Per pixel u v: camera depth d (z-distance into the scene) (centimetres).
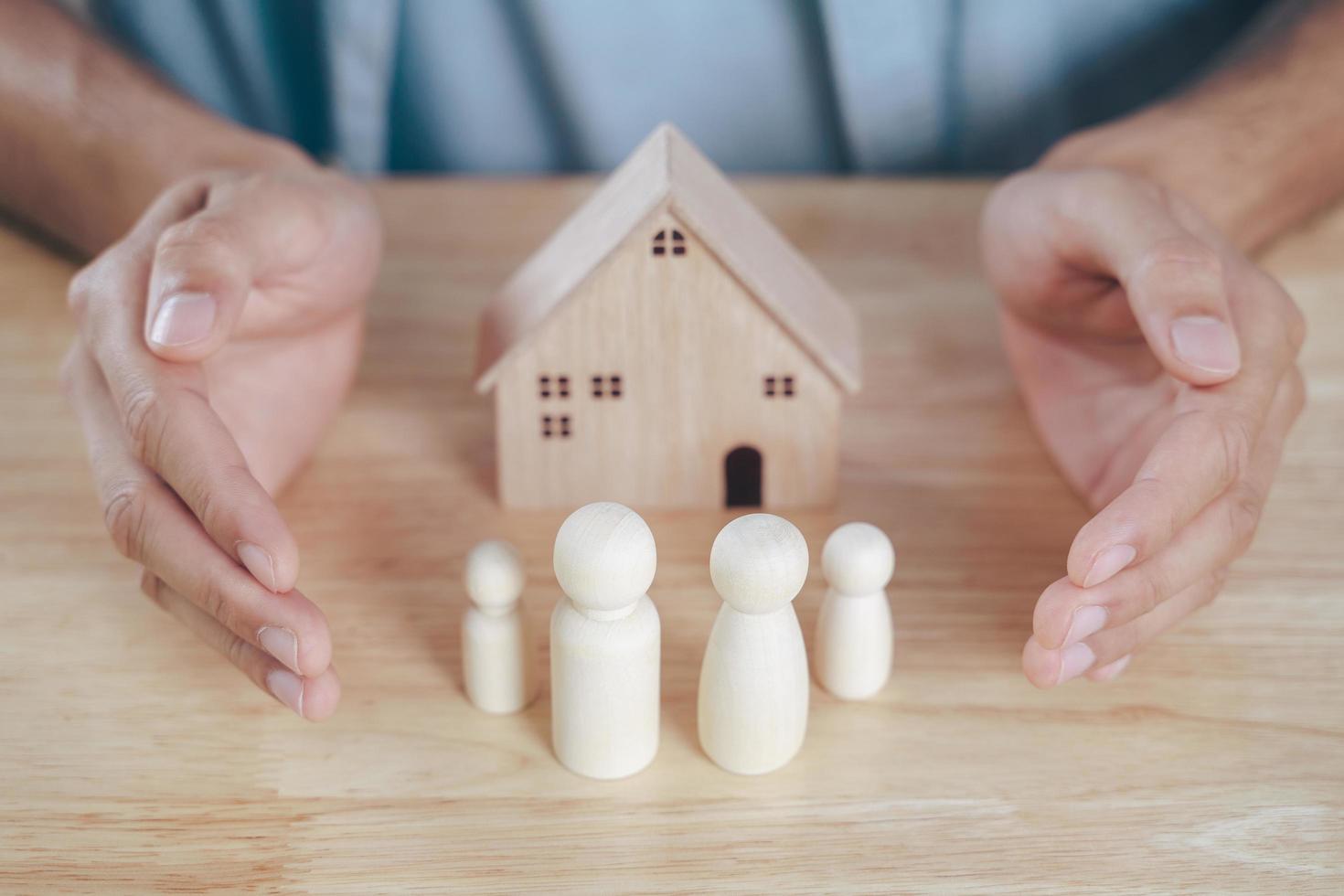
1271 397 68
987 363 97
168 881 56
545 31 131
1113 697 67
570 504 81
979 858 58
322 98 138
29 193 109
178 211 78
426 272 108
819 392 77
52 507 81
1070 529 79
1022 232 86
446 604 74
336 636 71
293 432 82
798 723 62
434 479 84
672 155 73
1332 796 61
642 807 61
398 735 65
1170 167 103
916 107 131
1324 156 109
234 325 67
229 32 130
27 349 97
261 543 59
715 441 79
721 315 75
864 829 59
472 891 56
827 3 125
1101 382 85
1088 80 132
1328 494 82
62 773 62
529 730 65
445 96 137
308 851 58
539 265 80
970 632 72
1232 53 121
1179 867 57
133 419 64
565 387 77
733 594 58
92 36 118
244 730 65
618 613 59
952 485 83
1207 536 64
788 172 140
